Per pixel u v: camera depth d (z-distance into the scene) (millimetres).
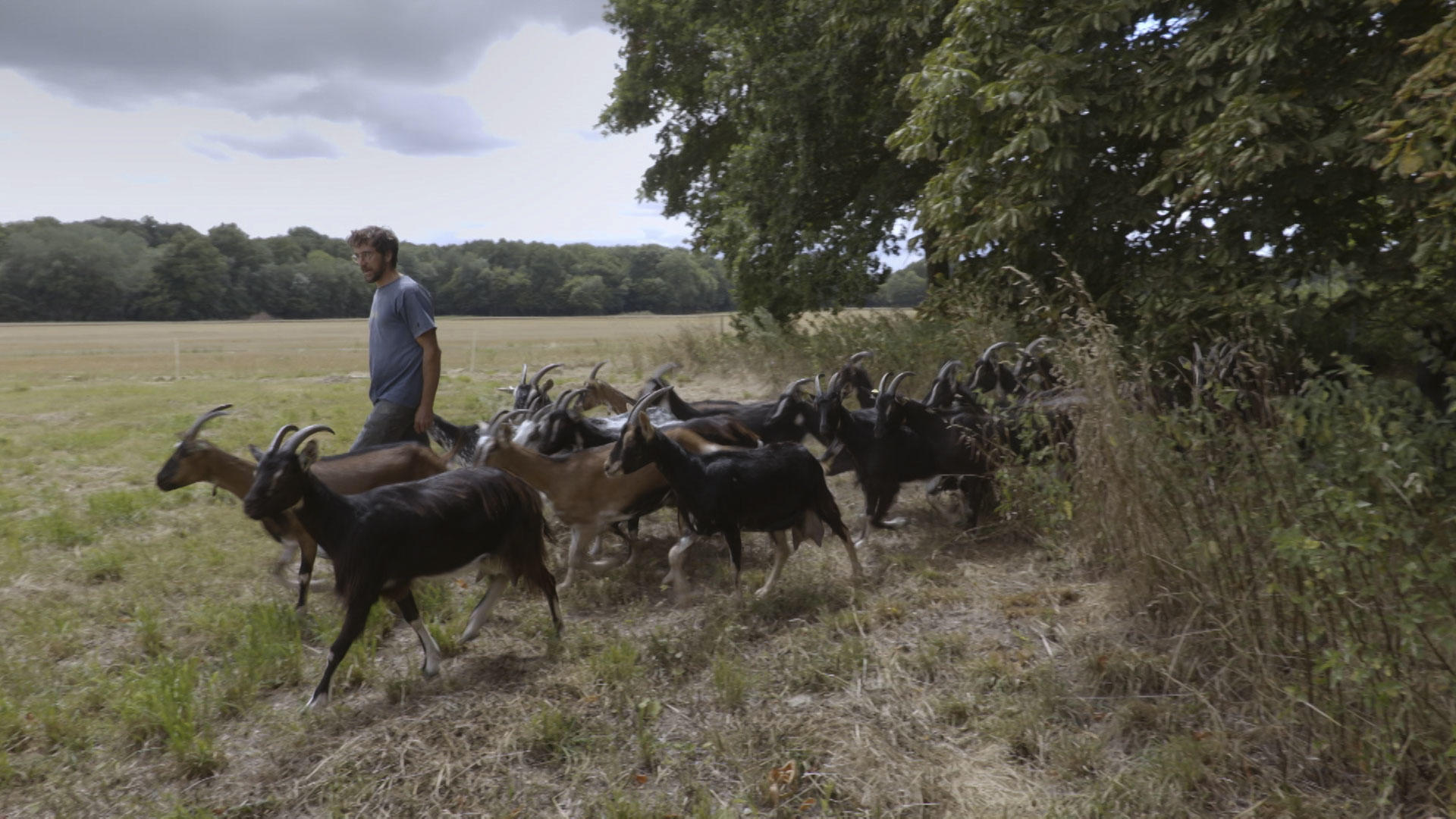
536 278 140875
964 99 8320
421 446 6090
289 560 5852
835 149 15305
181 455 5781
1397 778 3254
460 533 4844
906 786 3578
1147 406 4980
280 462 4309
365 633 5359
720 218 19766
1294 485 3697
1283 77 6555
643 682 4594
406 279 6113
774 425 8336
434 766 3873
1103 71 7531
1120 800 3361
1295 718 3525
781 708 4289
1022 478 6289
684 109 21734
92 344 54438
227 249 130750
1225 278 7238
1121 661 4230
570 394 7445
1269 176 6824
